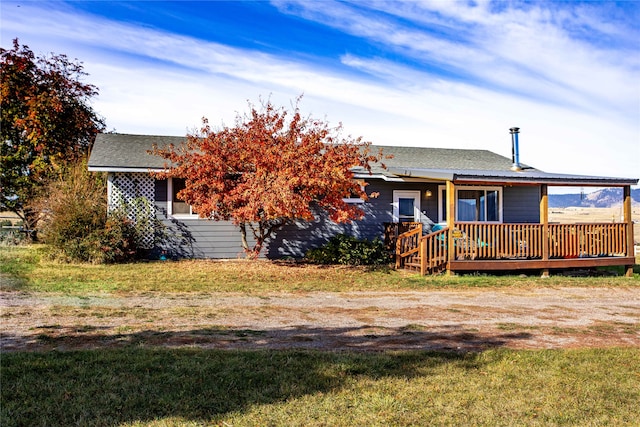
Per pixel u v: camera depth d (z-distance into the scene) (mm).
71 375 5234
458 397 5086
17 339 6645
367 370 5715
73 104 25125
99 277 12180
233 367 5617
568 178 15297
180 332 7258
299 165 13812
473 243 14711
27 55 23609
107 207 16266
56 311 8430
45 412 4410
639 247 27094
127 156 16953
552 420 4648
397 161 20297
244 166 14773
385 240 18281
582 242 15648
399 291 11945
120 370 5414
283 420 4441
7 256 15391
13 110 22859
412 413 4688
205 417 4441
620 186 16031
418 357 6281
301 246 18000
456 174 14227
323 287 12102
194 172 14539
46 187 18375
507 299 11234
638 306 10703
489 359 6301
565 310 10070
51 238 15023
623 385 5578
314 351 6395
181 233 16953
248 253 16406
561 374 5852
